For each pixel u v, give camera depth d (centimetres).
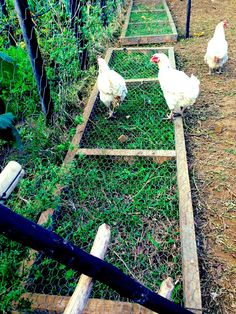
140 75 456
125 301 192
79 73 419
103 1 580
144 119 363
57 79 375
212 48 423
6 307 157
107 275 91
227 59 468
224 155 309
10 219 71
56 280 207
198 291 187
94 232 239
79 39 413
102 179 283
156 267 217
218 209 255
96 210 257
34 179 242
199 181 281
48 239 77
